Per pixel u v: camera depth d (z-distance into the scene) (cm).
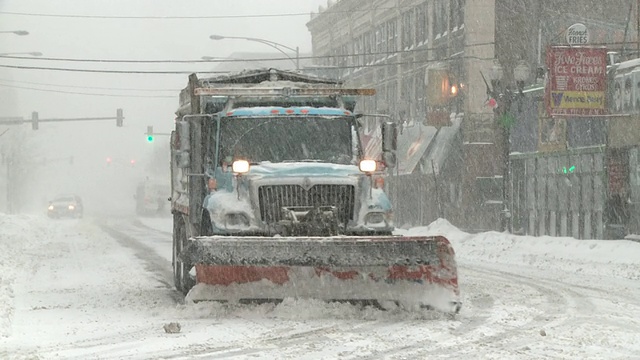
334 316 1762
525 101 5509
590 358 1338
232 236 1845
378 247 1731
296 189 1917
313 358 1341
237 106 2195
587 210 4784
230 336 1542
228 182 1991
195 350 1407
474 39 6119
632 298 2191
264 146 2084
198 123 2148
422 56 7088
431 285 1770
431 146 6544
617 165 4491
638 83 4191
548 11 5703
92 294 2262
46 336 1548
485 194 6084
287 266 1755
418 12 7206
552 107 4225
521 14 5975
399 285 1783
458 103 6394
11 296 2138
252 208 1917
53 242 4653
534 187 5466
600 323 1730
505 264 3362
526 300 2131
